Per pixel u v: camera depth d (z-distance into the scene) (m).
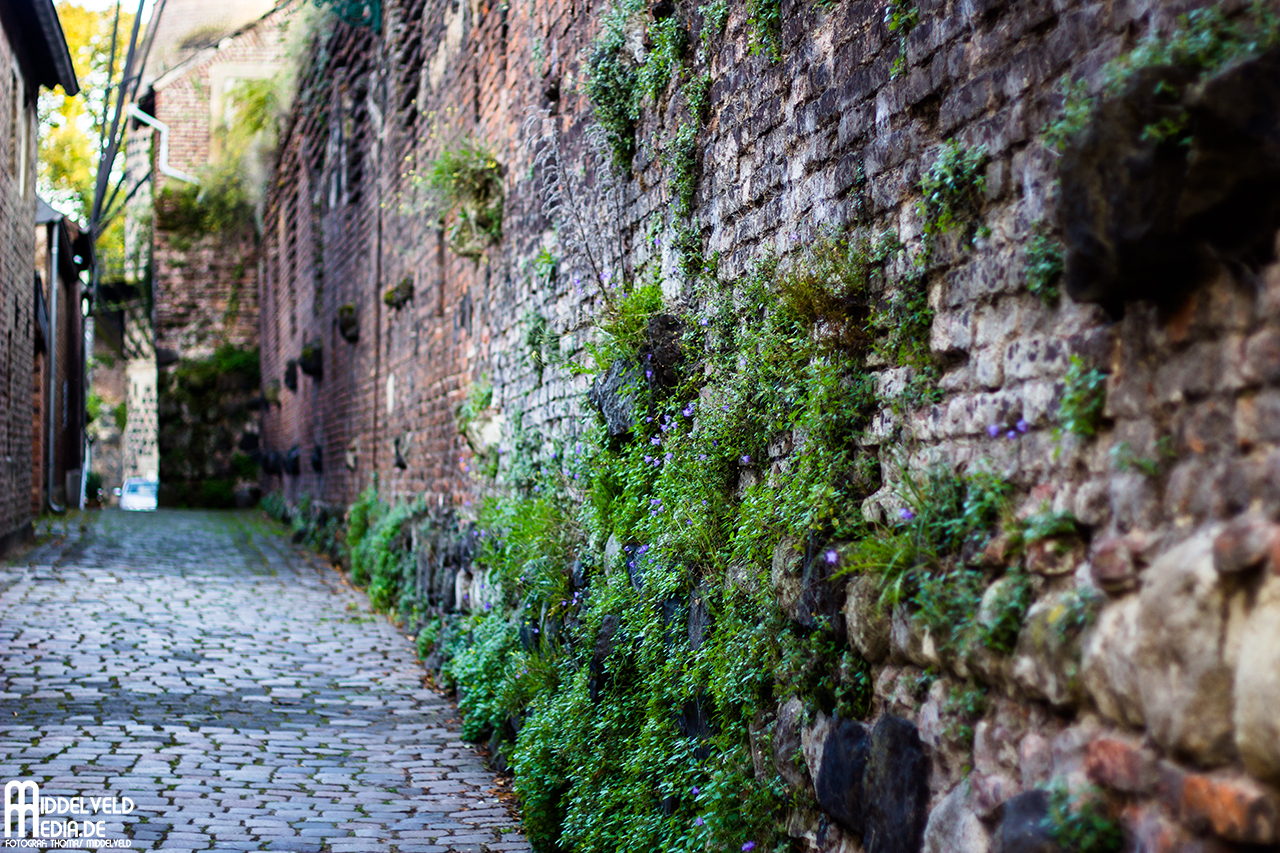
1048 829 2.23
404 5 11.87
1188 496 2.05
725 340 4.47
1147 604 2.03
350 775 6.14
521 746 5.72
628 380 5.13
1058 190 2.36
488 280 8.64
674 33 5.00
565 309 6.65
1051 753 2.36
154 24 20.30
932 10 3.05
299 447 20.69
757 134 4.25
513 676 6.41
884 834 2.96
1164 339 2.15
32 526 16.75
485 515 7.80
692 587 4.47
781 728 3.66
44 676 7.88
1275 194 1.88
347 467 15.56
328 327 17.22
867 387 3.34
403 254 11.94
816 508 3.41
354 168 14.76
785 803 3.67
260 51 27.22
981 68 2.83
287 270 22.03
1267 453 1.89
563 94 6.82
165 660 8.66
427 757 6.59
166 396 27.77
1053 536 2.42
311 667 8.80
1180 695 1.94
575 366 5.89
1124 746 2.13
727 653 3.93
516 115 7.89
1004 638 2.50
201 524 21.78
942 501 2.84
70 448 24.83
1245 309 1.96
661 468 4.96
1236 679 1.84
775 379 3.96
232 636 9.82
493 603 7.66
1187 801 1.94
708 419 4.37
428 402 10.76
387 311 12.96
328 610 11.52
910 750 2.88
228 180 27.69
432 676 8.56
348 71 15.05
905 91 3.19
